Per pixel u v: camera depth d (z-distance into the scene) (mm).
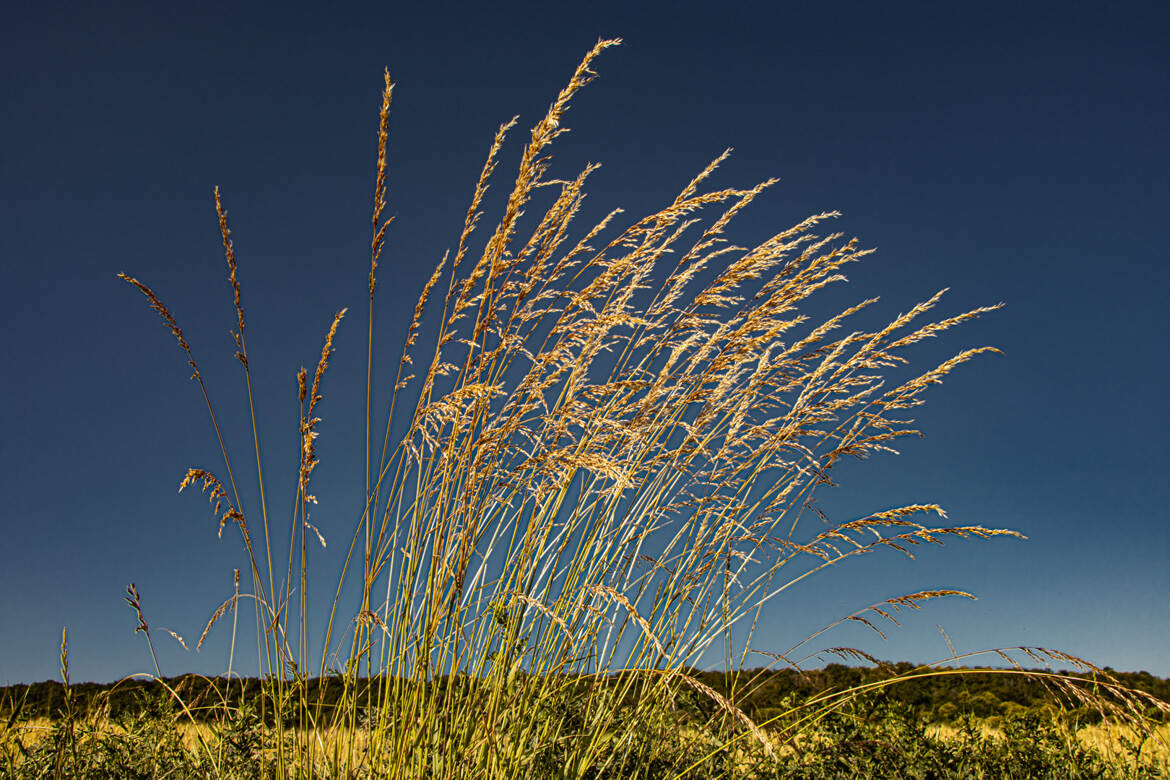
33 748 2701
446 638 2490
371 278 2664
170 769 2746
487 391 2561
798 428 3520
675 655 3158
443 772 2428
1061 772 3391
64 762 2615
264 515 2529
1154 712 2887
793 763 2990
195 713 2914
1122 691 2248
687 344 3299
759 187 3230
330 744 2611
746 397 3631
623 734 2938
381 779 2406
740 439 3523
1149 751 3367
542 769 2812
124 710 3076
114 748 2744
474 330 2619
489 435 2543
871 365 3531
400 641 2576
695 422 3463
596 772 2928
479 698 2574
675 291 3486
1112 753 3512
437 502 2574
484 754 2516
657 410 3312
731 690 3230
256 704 2867
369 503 2648
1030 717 3773
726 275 3154
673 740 3141
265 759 2510
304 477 2584
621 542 3170
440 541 2535
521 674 2857
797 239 3232
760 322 3221
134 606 2535
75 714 2666
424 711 2480
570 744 2943
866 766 3037
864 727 3254
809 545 3174
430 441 2496
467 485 2525
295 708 2520
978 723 3744
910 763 3180
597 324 2826
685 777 2918
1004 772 3363
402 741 2334
